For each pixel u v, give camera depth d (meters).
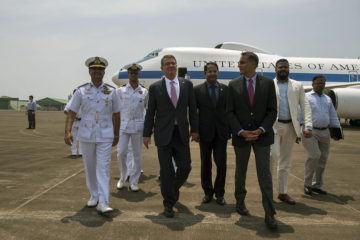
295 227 2.31
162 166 2.60
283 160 3.02
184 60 13.73
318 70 14.45
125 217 2.47
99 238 2.03
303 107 3.06
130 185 3.38
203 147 2.98
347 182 3.87
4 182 3.56
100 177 2.62
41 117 25.25
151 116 2.73
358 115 12.22
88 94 2.67
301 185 3.73
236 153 2.55
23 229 2.16
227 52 14.16
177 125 2.62
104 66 2.70
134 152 3.35
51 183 3.54
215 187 2.94
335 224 2.38
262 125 2.37
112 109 2.85
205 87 3.00
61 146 7.04
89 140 2.64
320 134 3.27
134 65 3.46
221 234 2.14
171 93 2.64
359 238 2.10
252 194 3.24
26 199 2.90
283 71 2.99
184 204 2.88
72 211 2.58
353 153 6.40
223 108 2.93
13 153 5.89
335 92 12.23
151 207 2.76
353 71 14.56
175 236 2.09
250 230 2.23
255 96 2.41
